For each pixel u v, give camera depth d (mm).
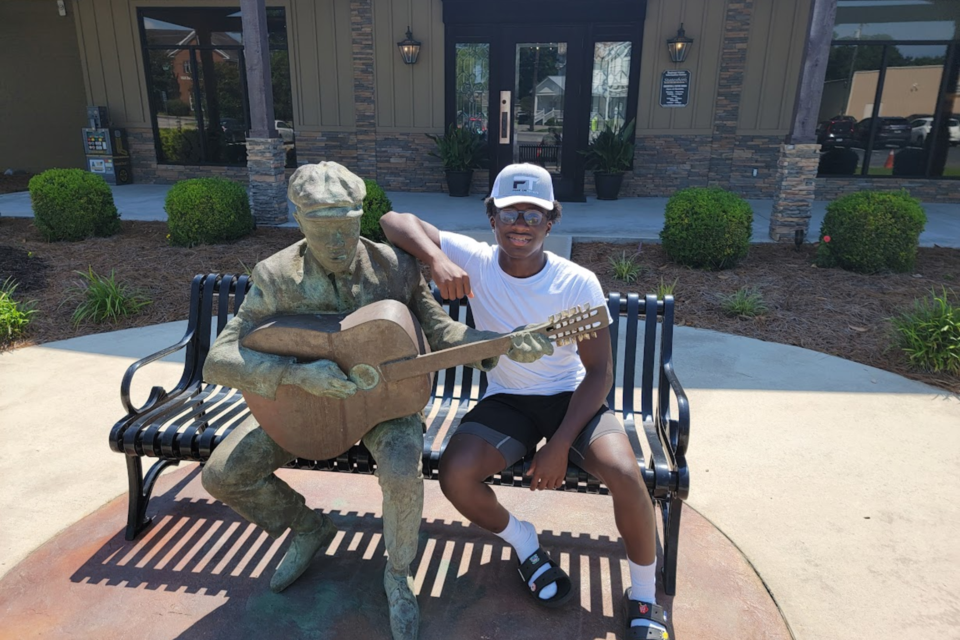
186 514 2895
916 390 4234
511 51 10938
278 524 2369
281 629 2254
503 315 2432
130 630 2240
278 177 8688
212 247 7547
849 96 10859
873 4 10352
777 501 3043
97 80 12516
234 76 12312
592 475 2299
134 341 5008
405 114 11641
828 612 2379
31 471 3213
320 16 11328
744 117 10906
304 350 2004
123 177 12766
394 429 2176
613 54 10820
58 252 7320
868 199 6617
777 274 6660
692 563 2623
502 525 2328
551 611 2350
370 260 2193
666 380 2789
